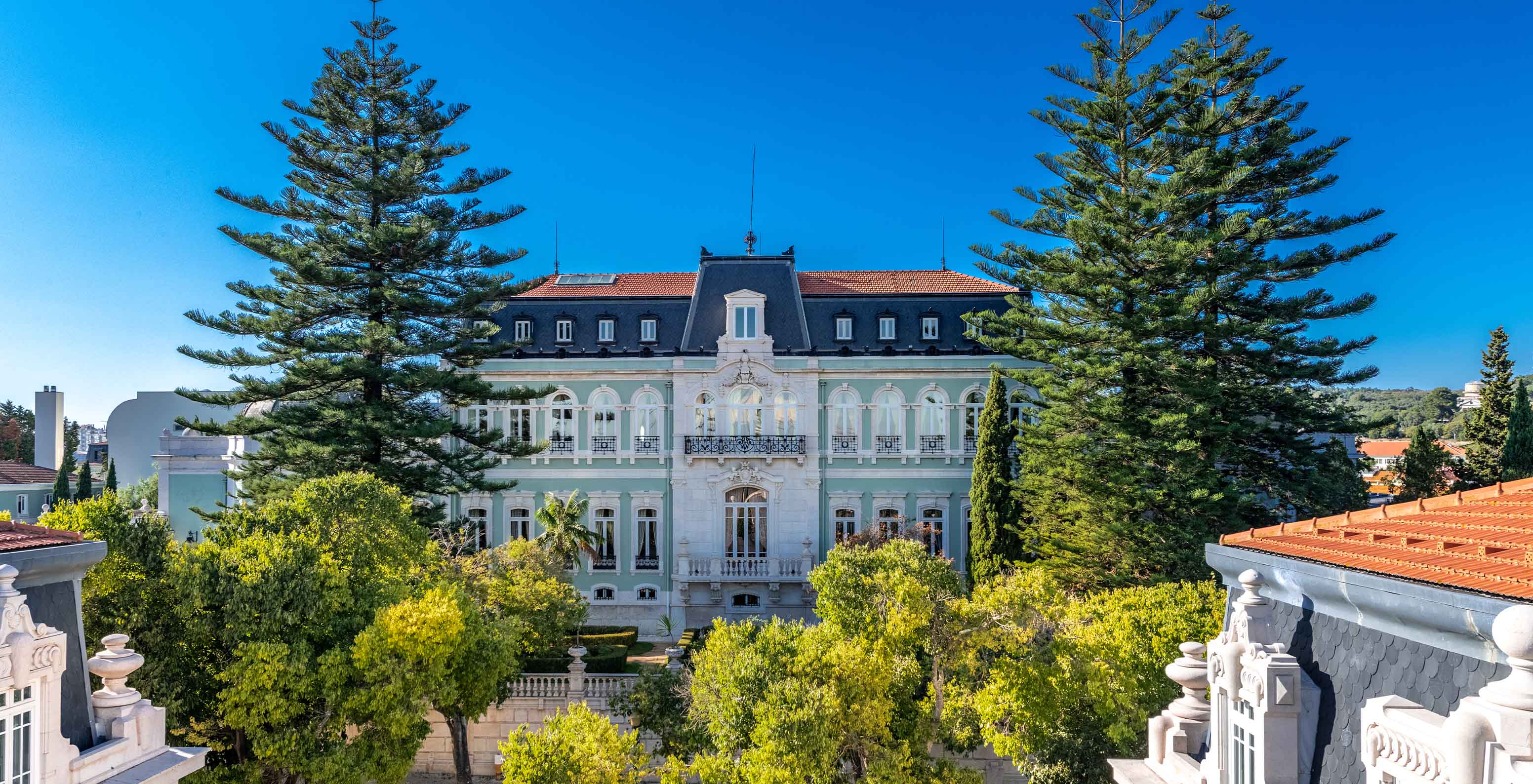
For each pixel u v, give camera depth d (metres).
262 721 18.20
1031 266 32.59
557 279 43.44
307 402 34.09
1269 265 30.12
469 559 29.00
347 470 31.14
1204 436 29.03
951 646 20.53
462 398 34.47
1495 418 40.41
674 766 19.30
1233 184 29.42
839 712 18.42
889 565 21.22
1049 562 30.78
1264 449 31.69
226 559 19.19
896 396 39.81
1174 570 28.00
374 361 32.94
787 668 19.19
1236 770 7.68
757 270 41.38
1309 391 31.38
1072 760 19.44
